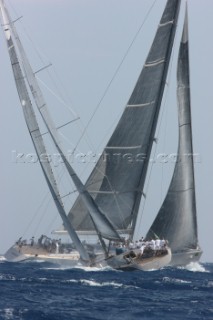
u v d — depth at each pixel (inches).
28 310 5492.1
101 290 6628.9
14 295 6166.3
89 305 5871.1
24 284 6845.5
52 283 6968.5
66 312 5551.2
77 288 6692.9
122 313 5625.0
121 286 6889.8
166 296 6446.9
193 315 5649.6
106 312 5639.8
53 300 6013.8
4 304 5733.3
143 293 6565.0
